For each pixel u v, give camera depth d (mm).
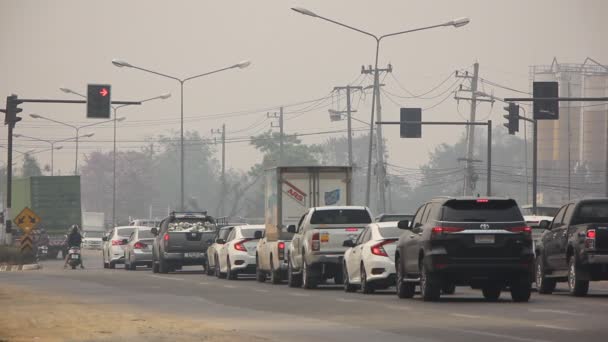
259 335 39531
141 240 116312
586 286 61156
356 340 37375
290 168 84625
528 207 140000
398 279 61500
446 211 56156
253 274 96188
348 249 70688
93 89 112125
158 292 69812
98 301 60562
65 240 168375
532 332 39438
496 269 55656
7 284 80750
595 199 62719
